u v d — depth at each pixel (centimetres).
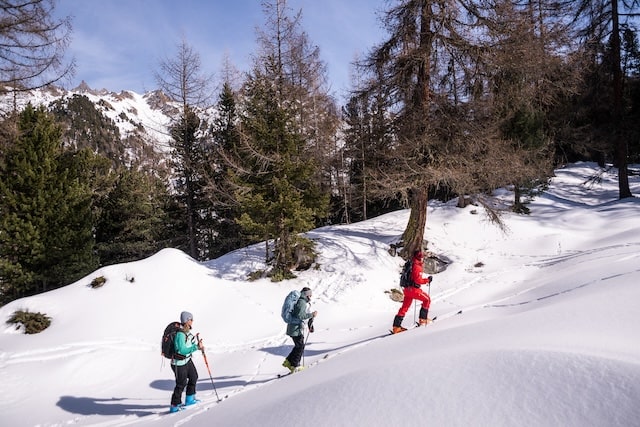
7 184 1720
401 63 1495
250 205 1503
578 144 2678
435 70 1494
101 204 2955
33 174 1727
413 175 1480
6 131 1307
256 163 1549
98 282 1352
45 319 1180
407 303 930
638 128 2309
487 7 1434
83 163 2484
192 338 796
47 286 1959
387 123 1602
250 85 1695
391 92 1548
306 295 880
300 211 1514
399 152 1482
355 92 1608
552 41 1592
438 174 1398
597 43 2259
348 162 2273
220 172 2456
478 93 1485
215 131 2575
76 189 1856
